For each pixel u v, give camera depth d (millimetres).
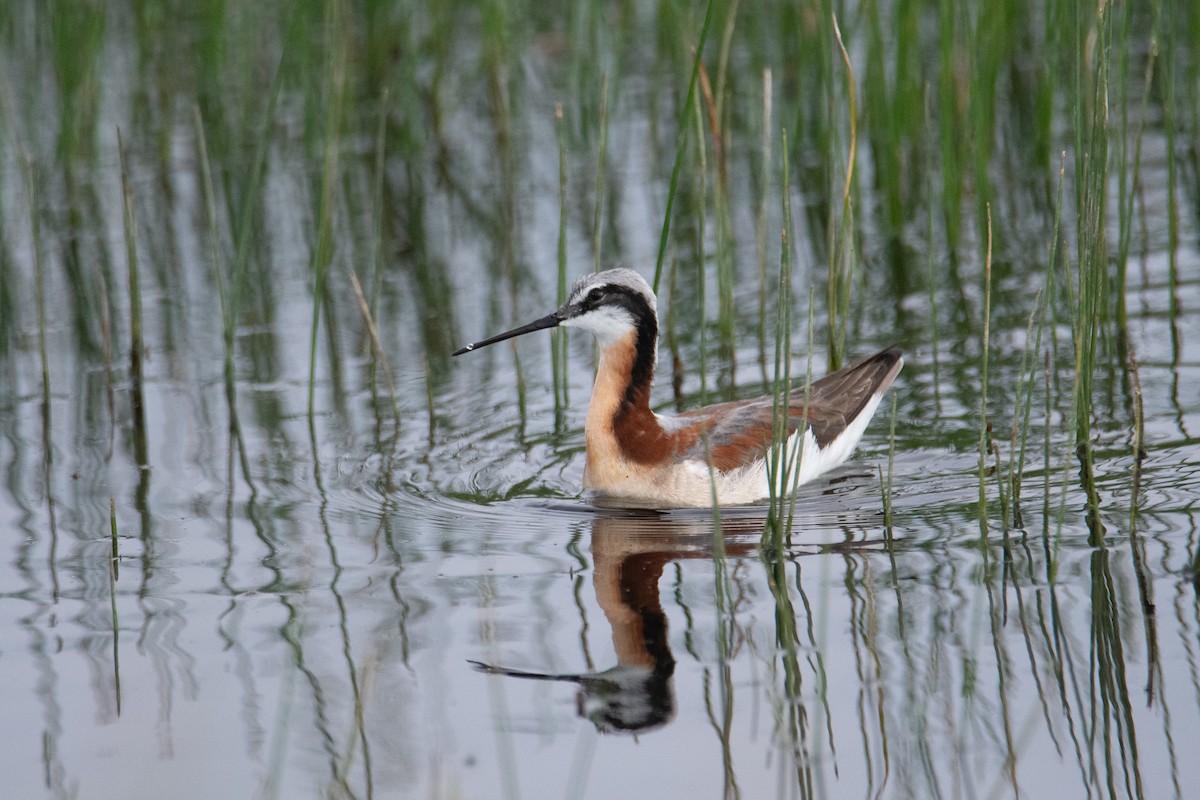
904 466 12797
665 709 8656
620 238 18500
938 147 19828
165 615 9898
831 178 13805
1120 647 9094
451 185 20969
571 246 18328
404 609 9977
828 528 11352
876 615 9617
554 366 14102
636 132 22188
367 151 22359
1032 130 21062
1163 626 9297
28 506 11898
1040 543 10688
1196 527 10719
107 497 12133
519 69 22703
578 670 9102
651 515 11930
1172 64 14312
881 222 19141
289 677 9094
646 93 23406
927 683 8797
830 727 8406
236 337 16156
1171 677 8742
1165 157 20125
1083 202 11125
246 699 8844
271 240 19094
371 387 14875
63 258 18391
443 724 8547
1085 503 11414
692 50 19766
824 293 16844
